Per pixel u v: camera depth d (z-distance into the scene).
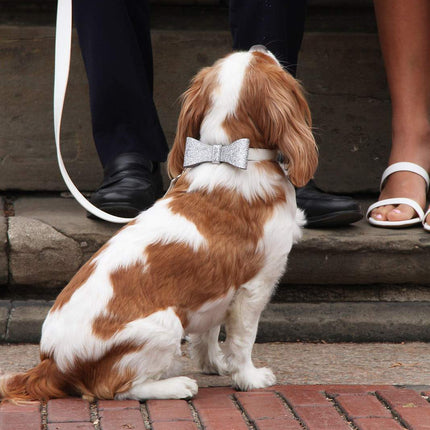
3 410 5.04
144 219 5.39
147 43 8.32
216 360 6.12
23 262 7.24
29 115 9.09
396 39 8.18
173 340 5.15
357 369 6.24
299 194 7.68
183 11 9.53
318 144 9.23
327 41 9.15
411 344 7.04
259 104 5.36
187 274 5.20
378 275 7.43
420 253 7.38
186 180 5.52
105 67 7.57
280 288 7.52
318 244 7.30
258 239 5.35
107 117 7.81
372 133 9.27
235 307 5.47
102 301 5.11
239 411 5.12
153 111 8.00
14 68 9.02
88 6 7.53
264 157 5.46
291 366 6.33
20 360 6.41
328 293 7.54
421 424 4.83
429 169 8.28
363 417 4.97
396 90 8.28
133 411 5.02
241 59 5.55
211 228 5.29
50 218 7.68
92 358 5.13
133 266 5.17
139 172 7.56
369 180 9.28
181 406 5.13
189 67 9.20
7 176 9.13
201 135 5.51
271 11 7.11
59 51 6.47
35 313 7.04
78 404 5.15
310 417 4.97
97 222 7.45
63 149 9.18
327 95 9.21
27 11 9.32
